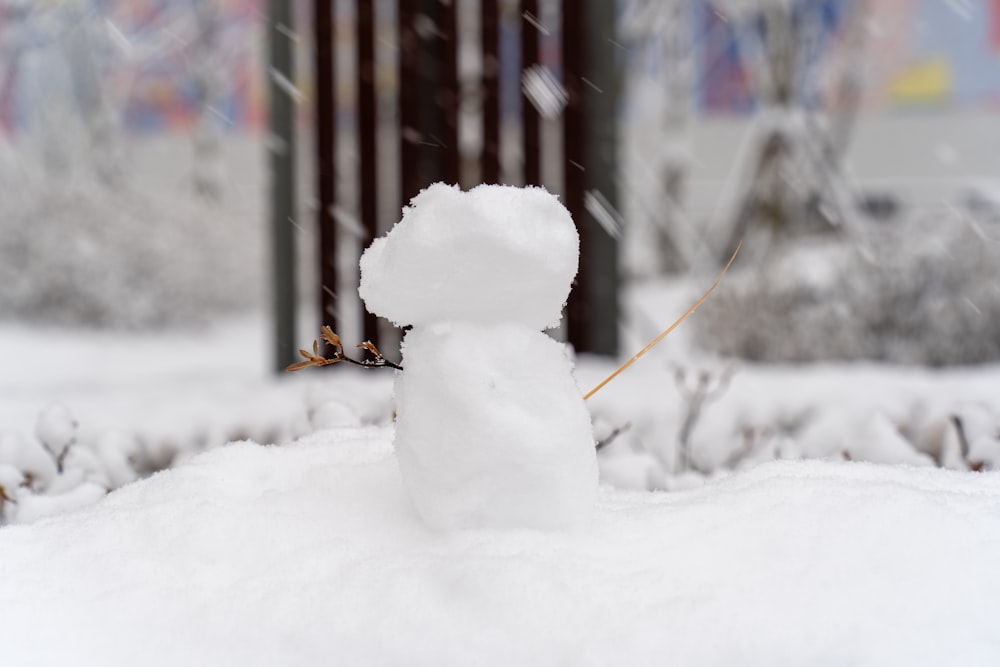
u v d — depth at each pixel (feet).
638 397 21.26
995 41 86.99
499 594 6.53
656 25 78.89
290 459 8.71
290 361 31.24
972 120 87.66
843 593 6.67
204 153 92.02
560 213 7.47
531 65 28.55
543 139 28.66
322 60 29.12
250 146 97.25
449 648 6.24
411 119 28.66
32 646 6.38
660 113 88.79
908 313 38.27
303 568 6.97
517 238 7.18
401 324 7.61
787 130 64.54
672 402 20.66
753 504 7.75
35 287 59.41
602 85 28.99
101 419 20.61
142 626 6.59
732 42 90.89
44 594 6.93
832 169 66.13
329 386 14.37
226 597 6.75
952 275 38.27
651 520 7.66
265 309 73.87
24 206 61.36
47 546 7.62
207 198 88.74
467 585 6.60
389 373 27.14
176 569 7.10
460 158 28.78
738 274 44.09
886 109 89.10
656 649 6.20
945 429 13.43
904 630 6.42
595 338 29.25
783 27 64.75
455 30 28.68
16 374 47.80
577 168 29.07
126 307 60.75
